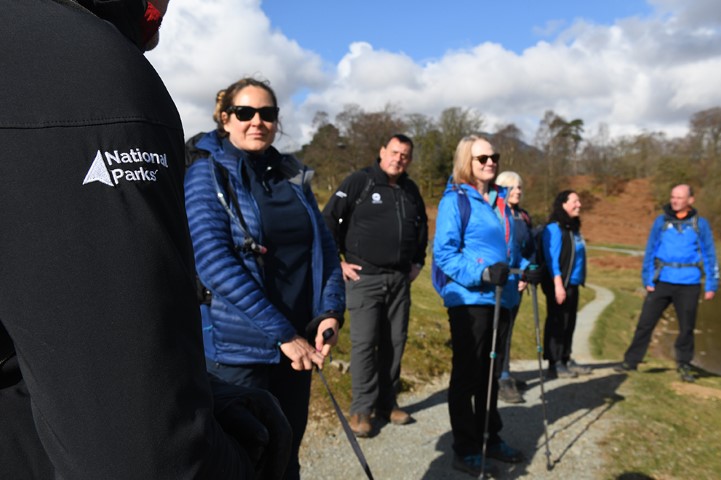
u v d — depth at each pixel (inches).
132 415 23.9
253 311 75.6
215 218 78.4
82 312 23.7
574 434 161.0
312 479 131.3
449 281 136.4
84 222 24.0
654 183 2598.4
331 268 92.3
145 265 24.8
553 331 231.3
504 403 191.8
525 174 2365.9
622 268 1491.1
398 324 164.4
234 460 29.5
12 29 25.6
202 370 27.6
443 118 2456.9
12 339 25.4
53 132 24.2
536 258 227.3
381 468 137.1
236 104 84.4
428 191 2461.9
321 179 2181.3
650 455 146.6
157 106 27.6
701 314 705.6
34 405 25.0
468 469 133.7
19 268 23.7
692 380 228.2
